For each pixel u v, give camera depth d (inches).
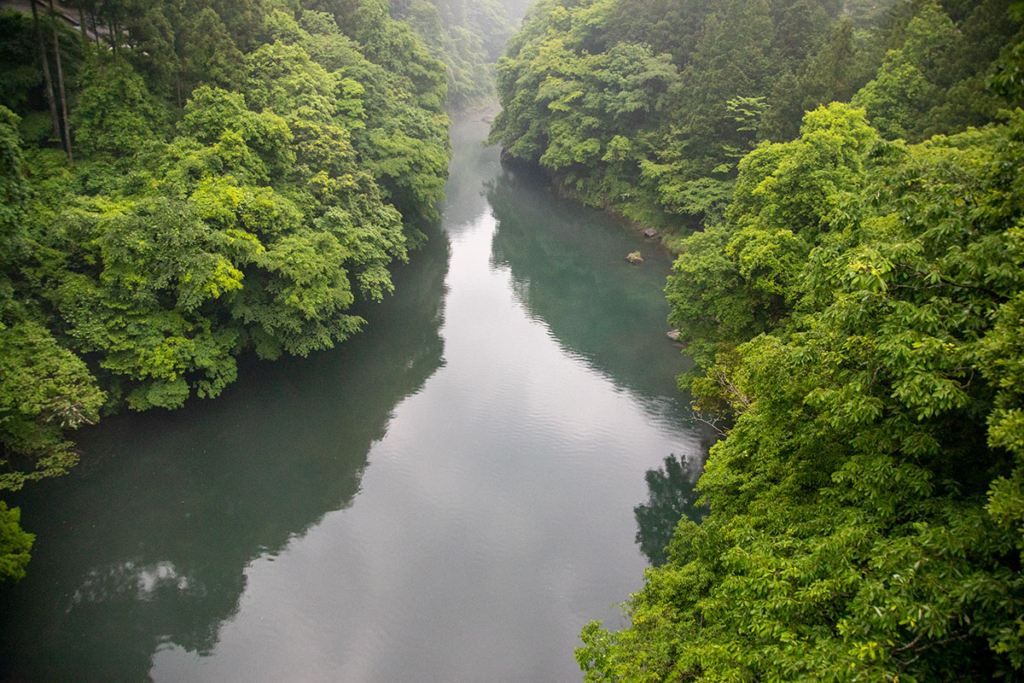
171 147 1027.9
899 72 1434.5
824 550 377.4
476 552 836.0
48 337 815.7
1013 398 327.0
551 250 2069.4
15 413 792.9
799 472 500.1
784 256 874.1
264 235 1063.6
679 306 1037.2
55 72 1089.4
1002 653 313.3
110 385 934.4
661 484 976.9
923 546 326.0
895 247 400.2
